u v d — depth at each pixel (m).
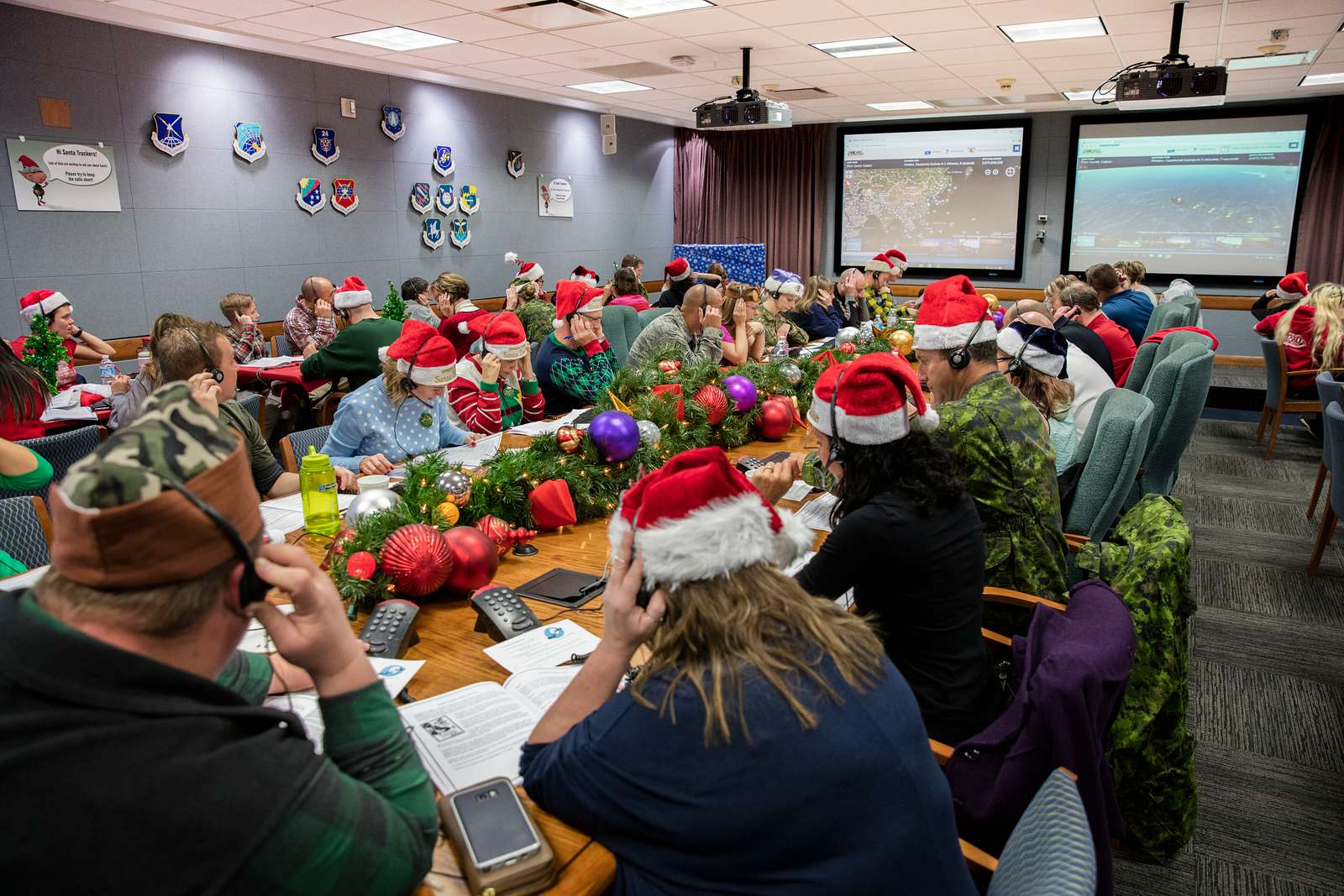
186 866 0.59
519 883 0.85
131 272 5.93
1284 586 3.52
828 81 7.78
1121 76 5.67
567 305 3.79
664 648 0.89
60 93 5.42
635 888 0.86
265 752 0.65
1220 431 6.27
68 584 0.63
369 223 7.52
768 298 5.68
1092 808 1.20
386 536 1.59
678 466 0.96
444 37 6.05
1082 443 2.65
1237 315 9.50
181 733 0.61
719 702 0.82
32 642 0.60
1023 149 9.94
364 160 7.39
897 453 1.53
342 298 4.52
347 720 0.76
